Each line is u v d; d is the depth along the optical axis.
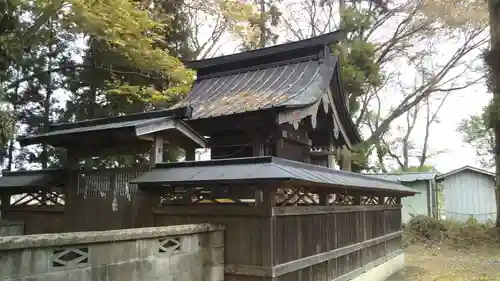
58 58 13.48
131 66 11.74
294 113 7.88
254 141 8.42
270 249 5.29
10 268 3.29
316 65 9.72
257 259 5.39
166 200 6.24
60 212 7.77
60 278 3.67
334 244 7.46
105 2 8.75
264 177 4.88
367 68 16.75
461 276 10.84
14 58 8.51
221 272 5.56
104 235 4.05
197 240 5.32
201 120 8.26
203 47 16.52
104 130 5.96
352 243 8.40
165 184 5.62
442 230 17.59
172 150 13.58
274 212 5.42
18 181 8.09
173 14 14.05
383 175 22.19
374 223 10.05
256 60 10.70
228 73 11.04
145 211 6.25
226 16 13.69
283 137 8.43
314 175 5.87
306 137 9.60
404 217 21.69
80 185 7.04
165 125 6.19
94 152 6.95
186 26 15.30
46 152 13.77
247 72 10.74
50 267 3.60
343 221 8.04
